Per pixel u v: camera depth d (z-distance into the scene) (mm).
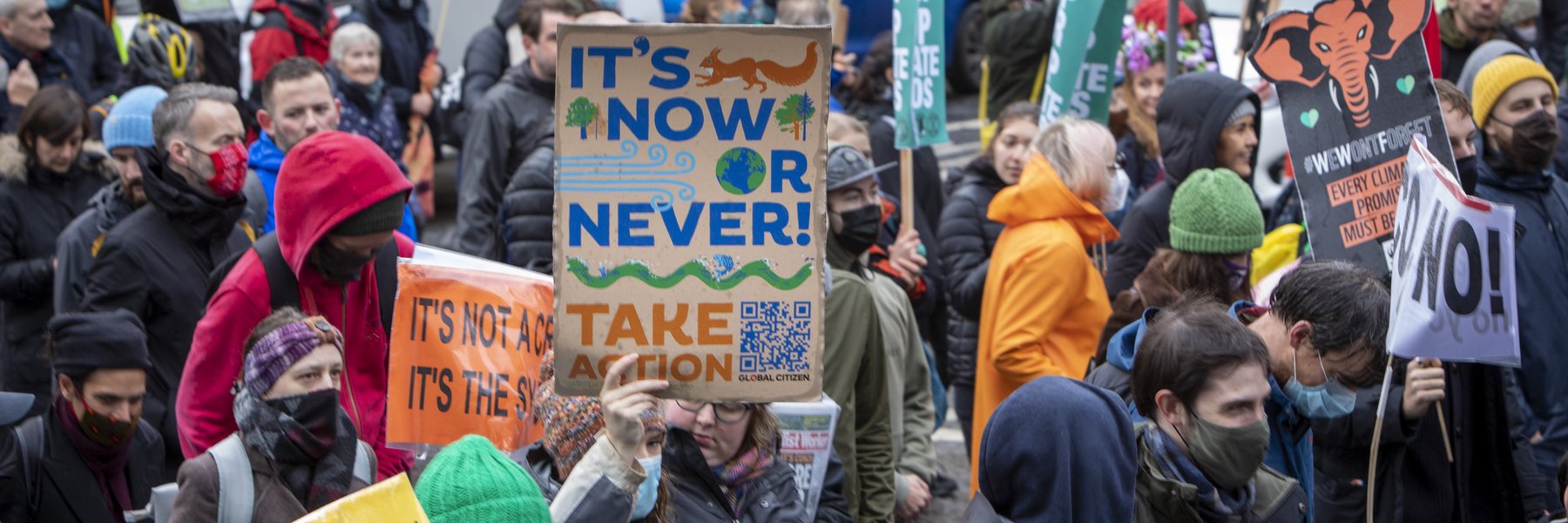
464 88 9844
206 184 4656
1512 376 5371
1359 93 4562
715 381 2850
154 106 5184
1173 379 3199
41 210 5891
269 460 3354
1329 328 3621
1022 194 5281
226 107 4723
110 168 6074
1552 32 9867
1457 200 3799
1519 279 5652
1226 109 5867
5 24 7551
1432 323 3744
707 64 2789
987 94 9297
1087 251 6246
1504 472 4730
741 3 9656
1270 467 3666
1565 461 3861
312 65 5562
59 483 3922
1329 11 4570
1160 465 3230
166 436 4621
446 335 3844
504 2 9867
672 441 3711
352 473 3455
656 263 2822
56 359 3934
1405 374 4387
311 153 3934
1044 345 5230
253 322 3947
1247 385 3148
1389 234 4523
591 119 2787
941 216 7359
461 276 3889
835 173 4977
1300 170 4652
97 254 4668
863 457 4855
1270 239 6141
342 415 3469
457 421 3822
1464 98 5148
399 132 8586
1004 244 5355
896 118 6379
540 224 5895
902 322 5309
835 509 4402
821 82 2803
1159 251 4871
